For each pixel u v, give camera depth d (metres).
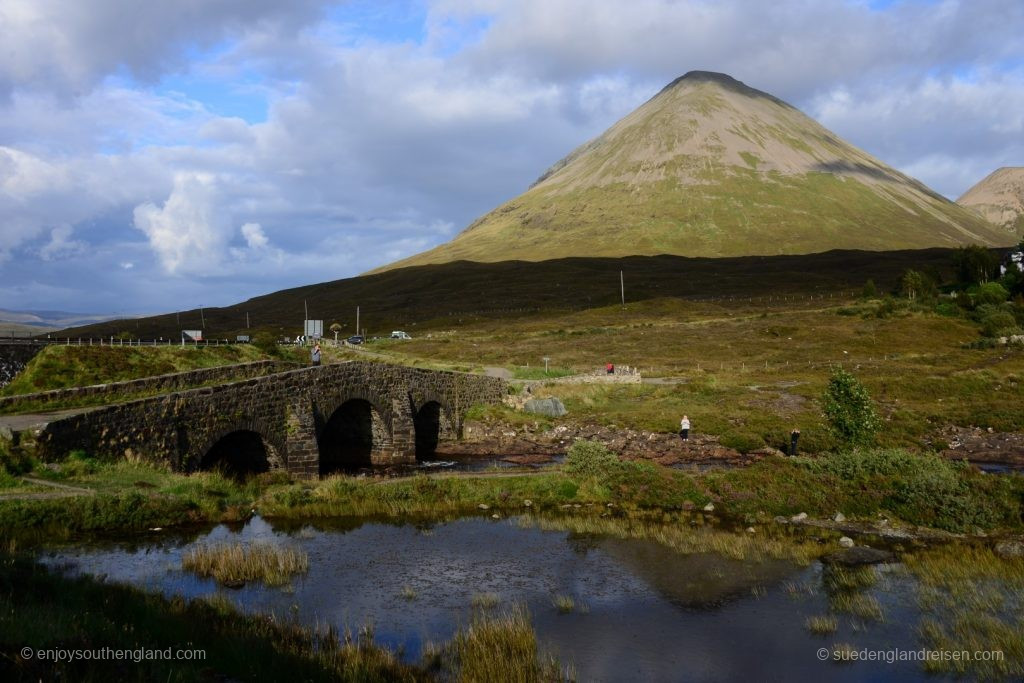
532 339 114.31
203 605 17.36
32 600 14.27
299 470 34.50
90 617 13.53
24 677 9.85
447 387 50.97
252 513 28.30
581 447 35.66
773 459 35.75
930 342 90.69
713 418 50.84
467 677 14.62
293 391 35.56
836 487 30.89
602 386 64.69
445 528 27.20
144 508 25.27
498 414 53.66
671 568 22.59
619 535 26.17
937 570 21.84
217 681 12.28
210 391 31.12
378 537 25.75
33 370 44.53
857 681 15.05
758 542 25.22
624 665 15.80
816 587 20.80
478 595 20.02
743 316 126.81
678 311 141.50
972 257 142.12
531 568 22.56
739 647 16.83
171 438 29.45
